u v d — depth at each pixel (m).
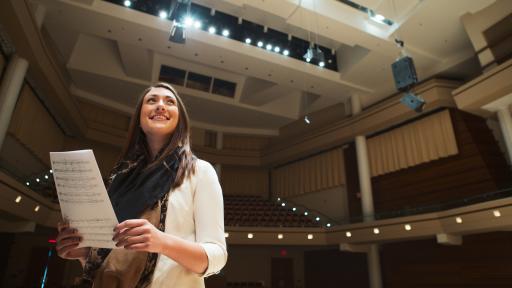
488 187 5.96
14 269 7.33
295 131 10.27
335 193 8.98
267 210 9.38
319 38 7.82
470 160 6.31
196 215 0.57
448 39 6.37
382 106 7.49
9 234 6.84
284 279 9.23
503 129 5.34
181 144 0.65
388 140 7.85
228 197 10.39
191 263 0.48
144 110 0.69
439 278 6.42
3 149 5.72
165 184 0.57
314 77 7.65
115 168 0.68
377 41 6.48
